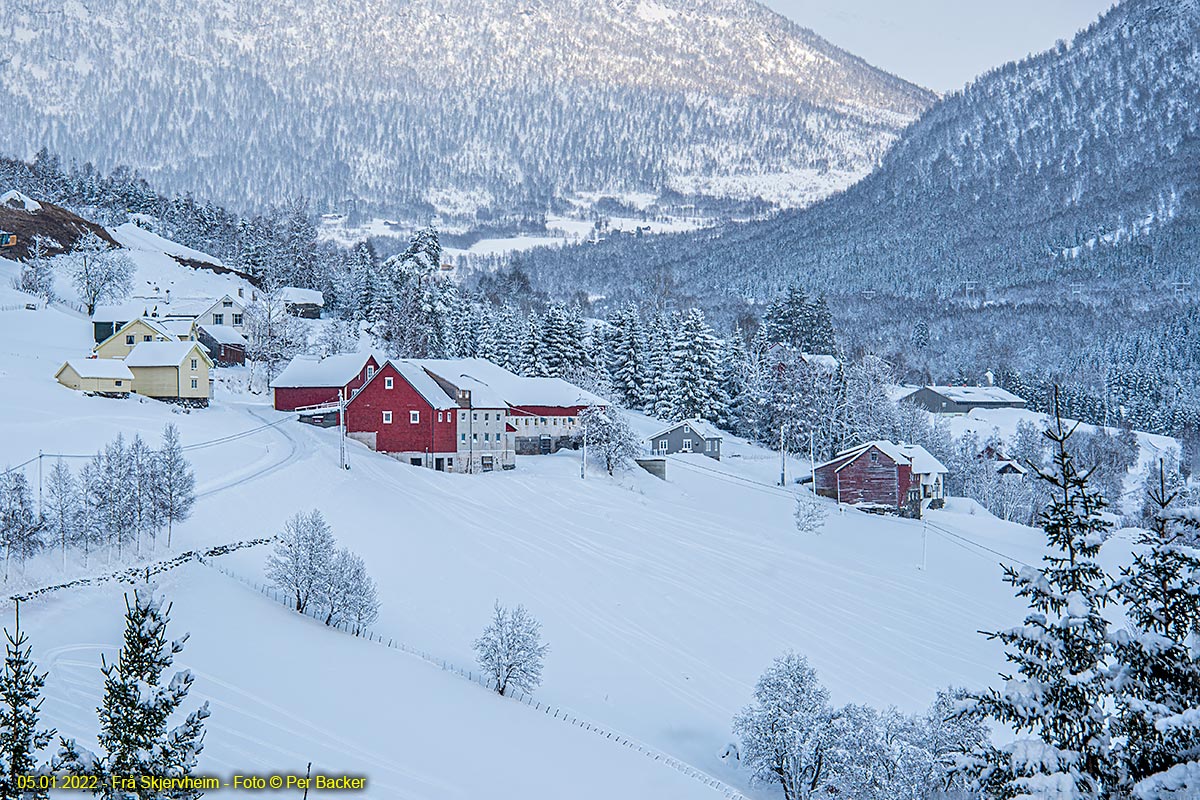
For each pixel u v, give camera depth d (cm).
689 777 3803
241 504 6138
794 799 3791
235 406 9756
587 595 5938
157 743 1641
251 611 4572
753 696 4419
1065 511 1562
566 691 4675
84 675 3488
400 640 4869
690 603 6012
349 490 7081
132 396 8656
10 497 4588
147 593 1711
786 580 6712
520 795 3316
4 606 4006
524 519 7388
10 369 8438
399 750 3462
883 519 9156
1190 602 1451
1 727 1580
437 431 9044
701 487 9612
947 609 6519
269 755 3173
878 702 4828
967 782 1608
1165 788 1196
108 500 5056
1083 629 1480
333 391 9594
